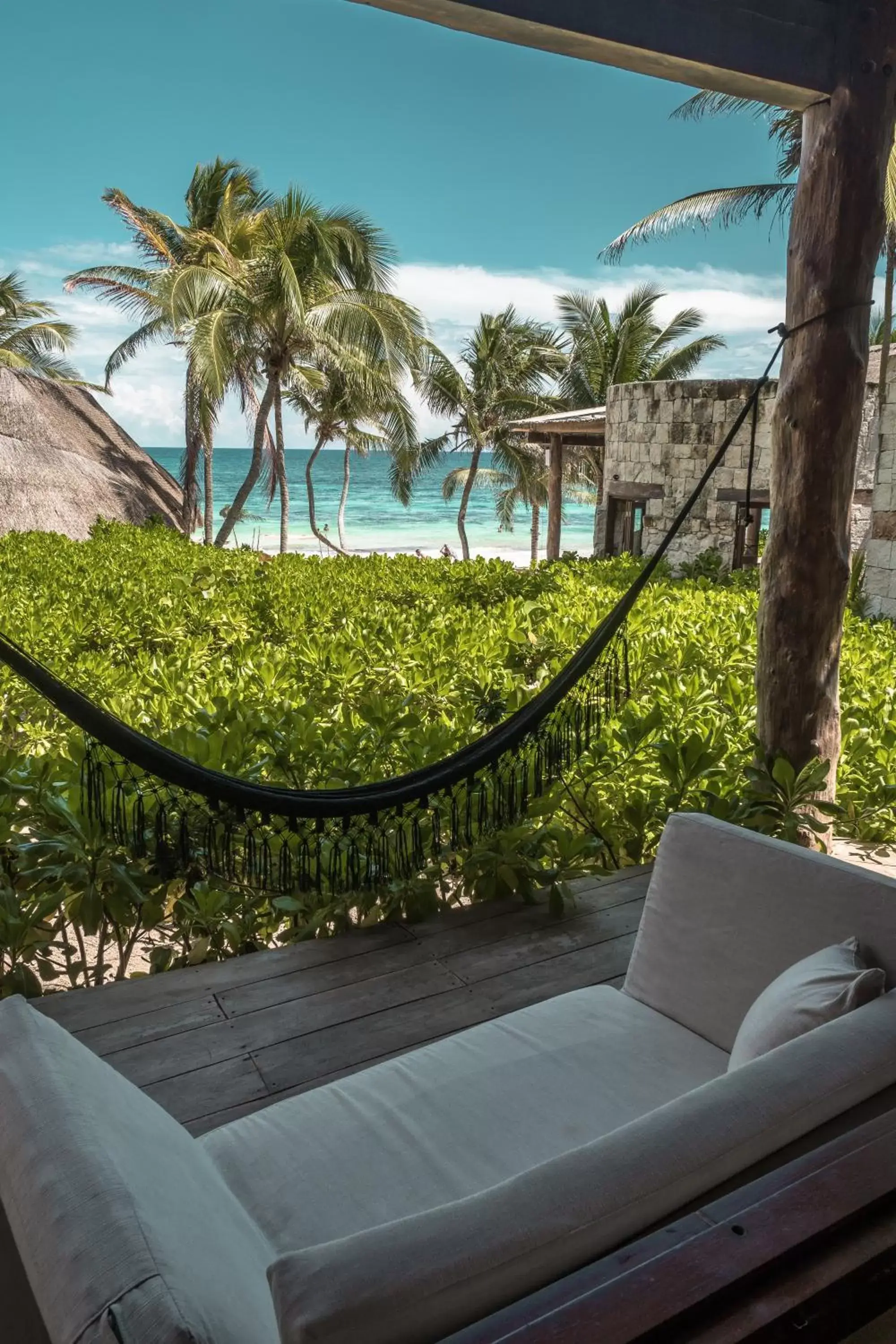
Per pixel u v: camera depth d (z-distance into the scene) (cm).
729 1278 87
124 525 1736
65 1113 100
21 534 1455
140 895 261
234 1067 222
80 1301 77
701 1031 190
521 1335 81
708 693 459
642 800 346
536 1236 88
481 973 266
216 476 6962
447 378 2583
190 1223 98
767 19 266
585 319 2381
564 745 300
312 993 254
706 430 1449
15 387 1878
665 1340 82
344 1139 155
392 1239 85
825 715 344
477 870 312
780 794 341
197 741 322
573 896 308
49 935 278
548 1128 158
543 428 1806
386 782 262
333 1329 77
